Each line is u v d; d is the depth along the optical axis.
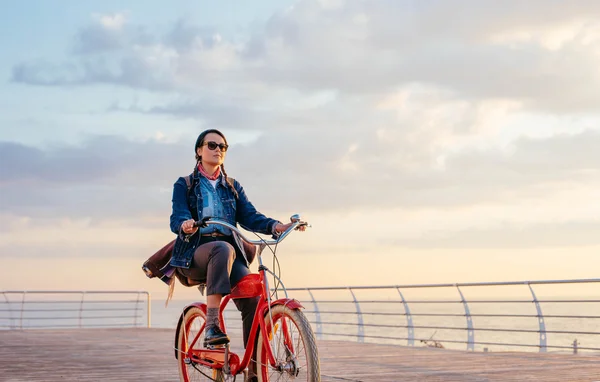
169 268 4.29
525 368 7.16
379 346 11.15
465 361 8.08
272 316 3.75
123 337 13.56
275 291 3.89
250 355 3.91
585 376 6.38
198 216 4.18
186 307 4.63
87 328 17.00
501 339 83.81
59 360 8.52
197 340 4.50
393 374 6.68
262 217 4.27
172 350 10.16
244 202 4.37
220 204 4.23
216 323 3.94
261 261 3.96
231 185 4.32
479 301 10.20
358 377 6.43
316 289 13.62
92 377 6.57
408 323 11.44
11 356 9.13
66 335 14.35
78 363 8.09
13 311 16.44
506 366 7.40
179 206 4.14
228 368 4.00
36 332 15.53
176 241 4.16
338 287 12.99
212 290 3.89
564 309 181.75
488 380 6.11
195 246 4.09
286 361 3.60
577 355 8.65
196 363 4.41
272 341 3.77
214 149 4.23
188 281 4.33
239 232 3.87
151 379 6.37
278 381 3.72
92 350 10.17
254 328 3.87
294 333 3.61
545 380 6.07
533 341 79.06
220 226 4.17
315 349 3.44
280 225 4.13
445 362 7.98
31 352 9.81
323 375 6.63
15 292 16.62
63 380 6.32
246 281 3.90
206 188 4.24
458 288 10.59
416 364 7.74
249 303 4.00
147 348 10.59
